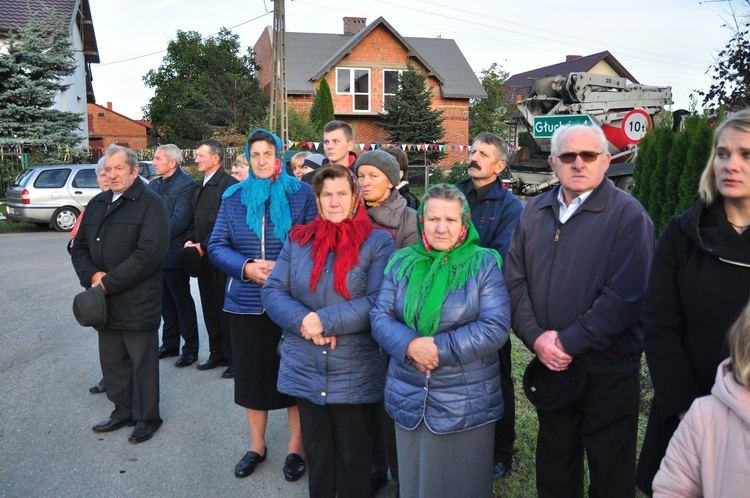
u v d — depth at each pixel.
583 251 2.56
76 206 14.41
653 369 2.17
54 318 6.75
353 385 2.82
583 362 2.58
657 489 1.74
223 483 3.37
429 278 2.51
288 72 31.48
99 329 3.82
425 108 28.92
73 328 6.38
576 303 2.57
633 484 2.64
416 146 26.55
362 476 2.91
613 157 15.70
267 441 3.92
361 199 2.96
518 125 17.77
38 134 18.59
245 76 38.97
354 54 30.88
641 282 2.46
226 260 3.44
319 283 2.86
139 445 3.81
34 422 4.11
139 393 3.91
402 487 2.59
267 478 3.43
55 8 21.47
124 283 3.69
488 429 2.52
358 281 2.84
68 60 19.62
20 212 14.05
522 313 2.72
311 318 2.76
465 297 2.49
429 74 31.31
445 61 34.00
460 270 2.50
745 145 1.94
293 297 2.95
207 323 5.25
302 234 2.99
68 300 7.57
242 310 3.37
